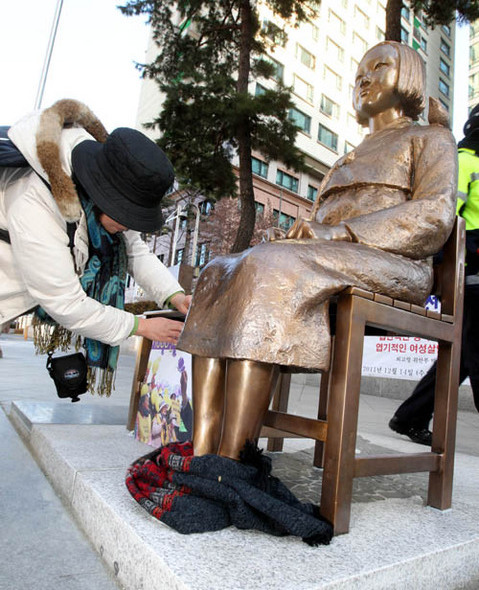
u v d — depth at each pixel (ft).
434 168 4.49
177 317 6.61
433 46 137.69
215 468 3.30
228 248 92.89
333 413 3.48
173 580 2.54
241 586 2.47
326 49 123.03
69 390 5.13
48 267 4.02
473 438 10.69
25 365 19.54
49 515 4.19
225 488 3.20
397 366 19.83
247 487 3.20
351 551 3.11
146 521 3.27
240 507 3.12
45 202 4.00
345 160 5.40
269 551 2.98
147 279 5.89
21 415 7.68
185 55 42.60
